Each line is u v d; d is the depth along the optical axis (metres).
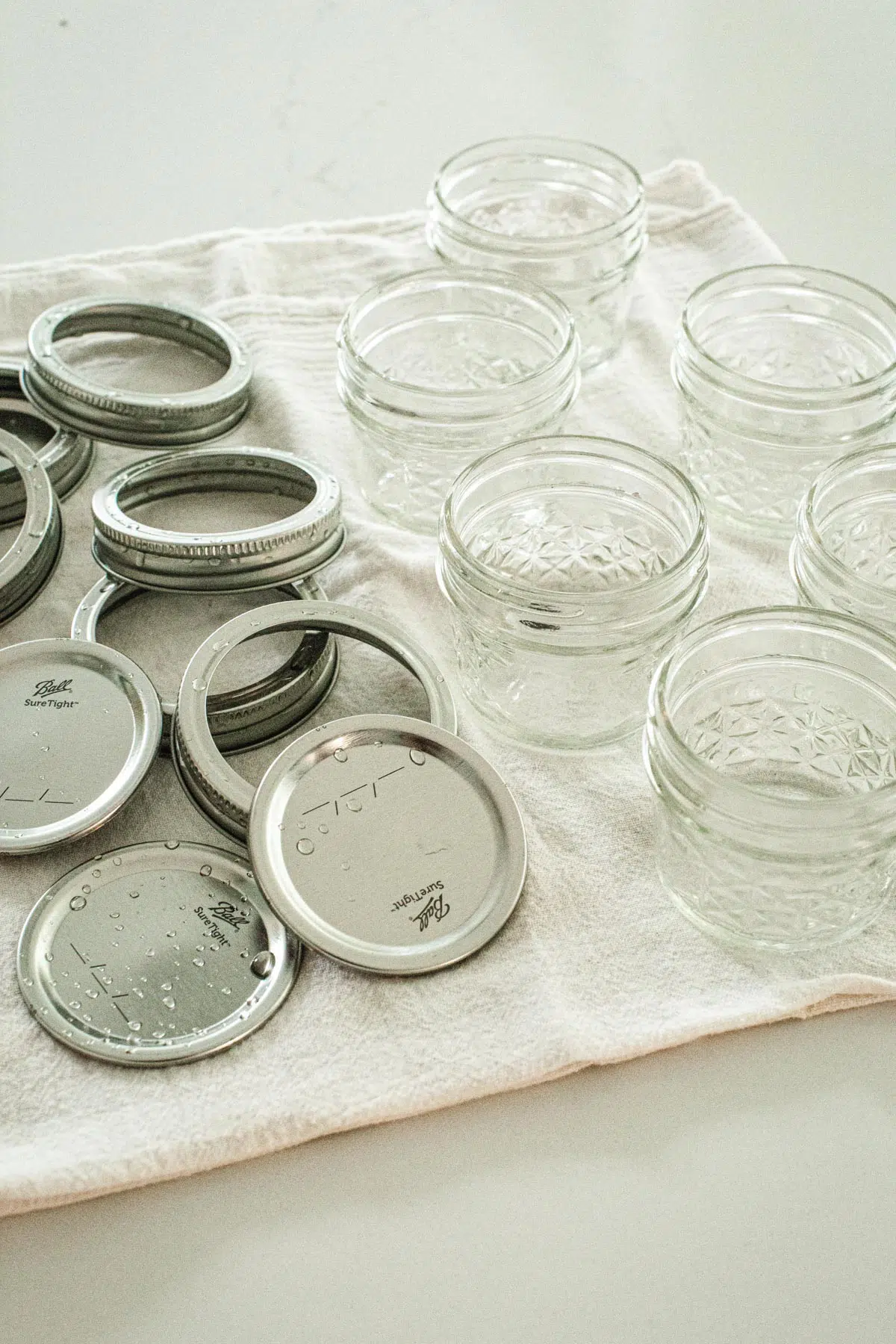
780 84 1.87
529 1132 0.80
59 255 1.51
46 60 1.84
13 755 0.95
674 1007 0.85
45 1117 0.78
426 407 1.15
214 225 1.58
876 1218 0.76
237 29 1.94
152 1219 0.75
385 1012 0.83
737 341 1.35
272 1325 0.71
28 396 1.26
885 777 0.95
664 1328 0.71
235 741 1.02
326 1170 0.77
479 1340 0.70
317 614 1.05
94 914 0.88
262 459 1.21
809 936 0.88
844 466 1.07
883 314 1.25
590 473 1.08
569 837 0.95
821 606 1.02
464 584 0.97
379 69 1.88
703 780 0.81
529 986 0.84
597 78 1.88
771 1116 0.81
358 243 1.51
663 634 0.97
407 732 0.96
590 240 1.33
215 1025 0.82
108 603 1.11
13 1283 0.72
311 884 0.87
